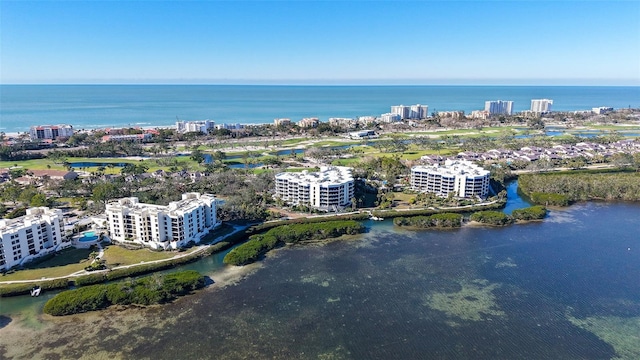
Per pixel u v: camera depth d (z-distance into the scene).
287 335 143.00
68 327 144.75
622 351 137.62
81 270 179.50
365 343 139.75
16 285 165.25
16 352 131.75
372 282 180.25
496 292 173.25
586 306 163.50
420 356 134.12
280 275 185.25
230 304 161.00
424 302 165.12
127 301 157.75
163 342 137.75
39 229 191.62
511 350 137.50
